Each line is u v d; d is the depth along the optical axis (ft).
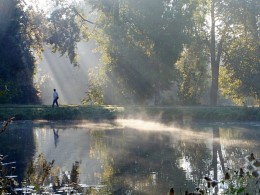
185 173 41.14
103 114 108.58
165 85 141.59
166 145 61.16
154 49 135.74
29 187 35.58
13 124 94.63
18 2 144.56
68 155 52.42
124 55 137.49
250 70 153.48
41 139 68.64
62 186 36.14
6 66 140.56
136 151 55.52
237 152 54.03
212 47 157.89
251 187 30.78
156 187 35.81
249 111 104.88
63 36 145.69
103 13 147.64
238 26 159.53
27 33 152.25
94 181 38.06
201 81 153.89
